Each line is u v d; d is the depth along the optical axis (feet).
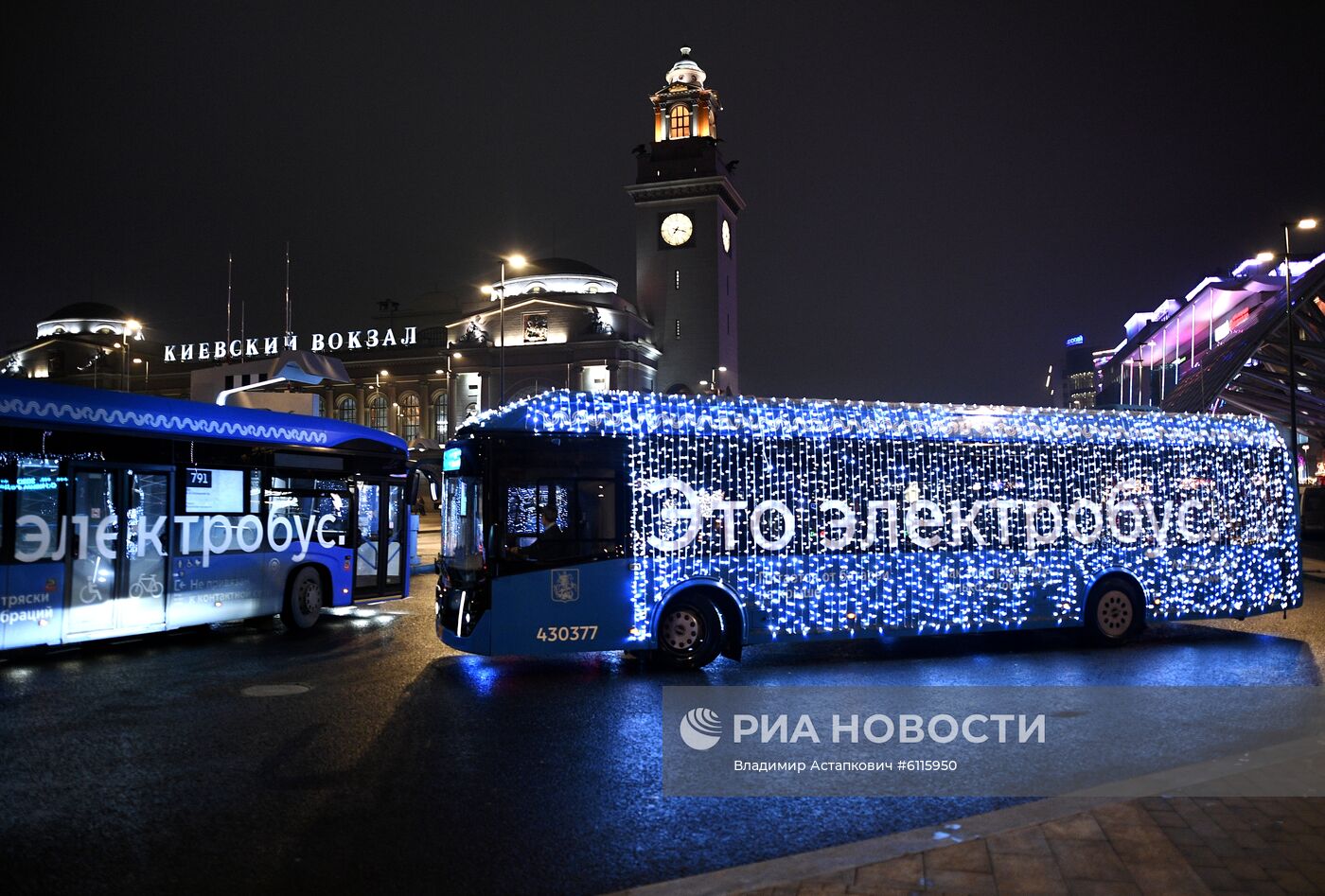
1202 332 301.84
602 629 36.37
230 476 45.65
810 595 38.91
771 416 39.55
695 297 304.09
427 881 16.35
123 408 41.55
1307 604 56.59
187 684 33.68
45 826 19.08
